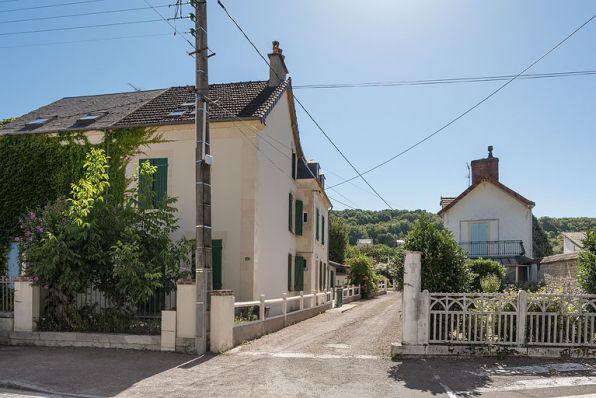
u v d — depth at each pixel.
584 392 6.73
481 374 7.71
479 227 27.75
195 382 7.34
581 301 8.82
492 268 21.53
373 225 81.75
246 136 14.22
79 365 8.44
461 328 9.34
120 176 14.75
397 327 13.82
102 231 10.78
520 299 8.81
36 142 15.37
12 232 14.97
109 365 8.45
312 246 20.20
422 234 9.70
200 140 10.03
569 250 27.89
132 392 6.82
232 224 13.98
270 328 12.83
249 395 6.66
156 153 14.66
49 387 7.05
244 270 13.77
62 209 11.21
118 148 14.87
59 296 11.04
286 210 17.70
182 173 14.44
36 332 10.39
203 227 9.84
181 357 9.16
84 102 19.52
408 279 9.08
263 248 14.75
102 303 11.38
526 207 27.00
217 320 9.70
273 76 17.75
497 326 9.05
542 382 7.26
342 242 42.12
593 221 70.00
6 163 15.41
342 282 32.16
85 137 15.13
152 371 8.03
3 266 14.93
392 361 8.73
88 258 10.43
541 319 8.90
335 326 14.38
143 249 10.67
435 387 7.05
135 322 10.47
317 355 9.36
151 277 10.11
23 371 7.98
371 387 7.05
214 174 14.25
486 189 27.83
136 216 11.32
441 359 8.73
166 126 14.62
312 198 20.48
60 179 14.95
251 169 14.05
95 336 10.10
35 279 10.52
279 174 16.75
